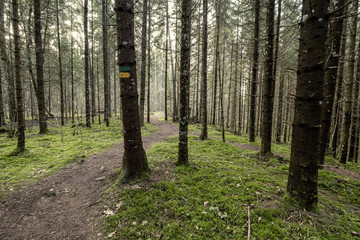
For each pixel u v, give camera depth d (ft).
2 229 10.22
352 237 7.96
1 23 40.73
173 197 11.51
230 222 9.38
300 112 9.28
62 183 16.12
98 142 31.01
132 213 10.45
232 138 35.53
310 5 8.34
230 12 47.93
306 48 8.73
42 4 43.83
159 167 15.83
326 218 9.04
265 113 19.53
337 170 18.12
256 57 27.71
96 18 60.59
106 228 9.82
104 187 14.14
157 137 36.50
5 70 39.55
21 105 22.61
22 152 22.74
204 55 28.07
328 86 17.29
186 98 15.16
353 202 11.17
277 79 52.60
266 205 10.11
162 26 64.54
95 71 81.82
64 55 67.72
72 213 11.60
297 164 9.70
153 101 164.55
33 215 11.59
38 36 34.04
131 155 13.26
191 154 20.59
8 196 13.33
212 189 12.25
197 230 9.09
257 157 19.86
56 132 38.99
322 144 18.04
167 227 9.35
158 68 150.82
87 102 44.88
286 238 8.02
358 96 24.53
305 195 9.48
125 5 11.76
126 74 12.33
